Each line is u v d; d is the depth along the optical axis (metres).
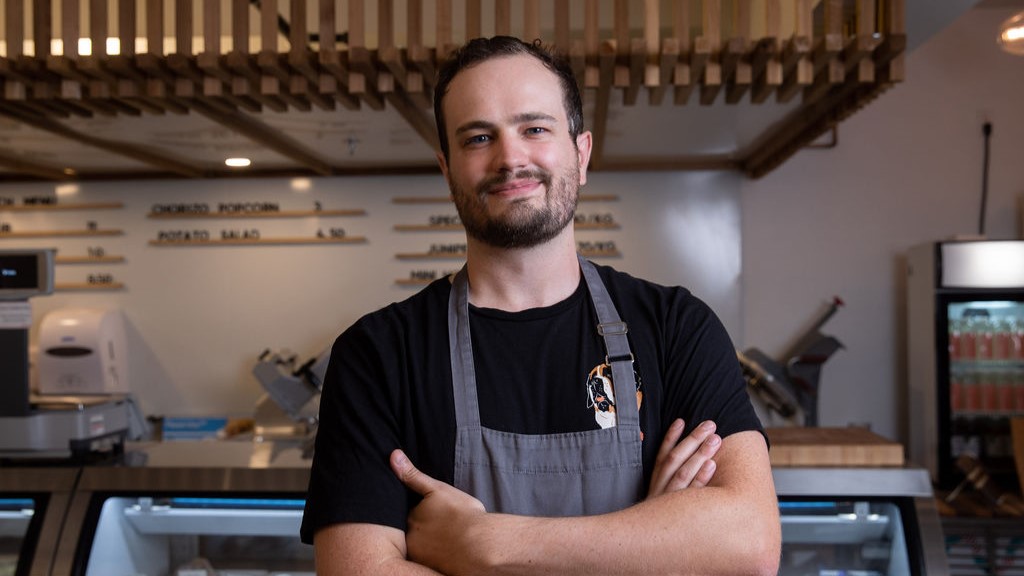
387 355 1.28
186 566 2.33
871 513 2.27
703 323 1.33
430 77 2.51
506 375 1.26
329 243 4.59
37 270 2.38
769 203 4.55
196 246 4.62
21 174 4.62
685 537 1.13
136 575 2.34
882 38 2.32
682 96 2.61
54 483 2.26
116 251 4.64
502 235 1.23
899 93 4.52
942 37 4.50
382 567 1.16
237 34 2.42
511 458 1.23
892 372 4.52
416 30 2.41
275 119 3.13
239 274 4.61
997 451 4.00
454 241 4.54
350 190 4.58
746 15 2.38
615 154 4.23
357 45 2.38
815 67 2.42
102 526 2.25
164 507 2.32
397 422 1.26
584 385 1.26
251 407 4.59
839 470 2.22
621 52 2.37
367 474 1.22
